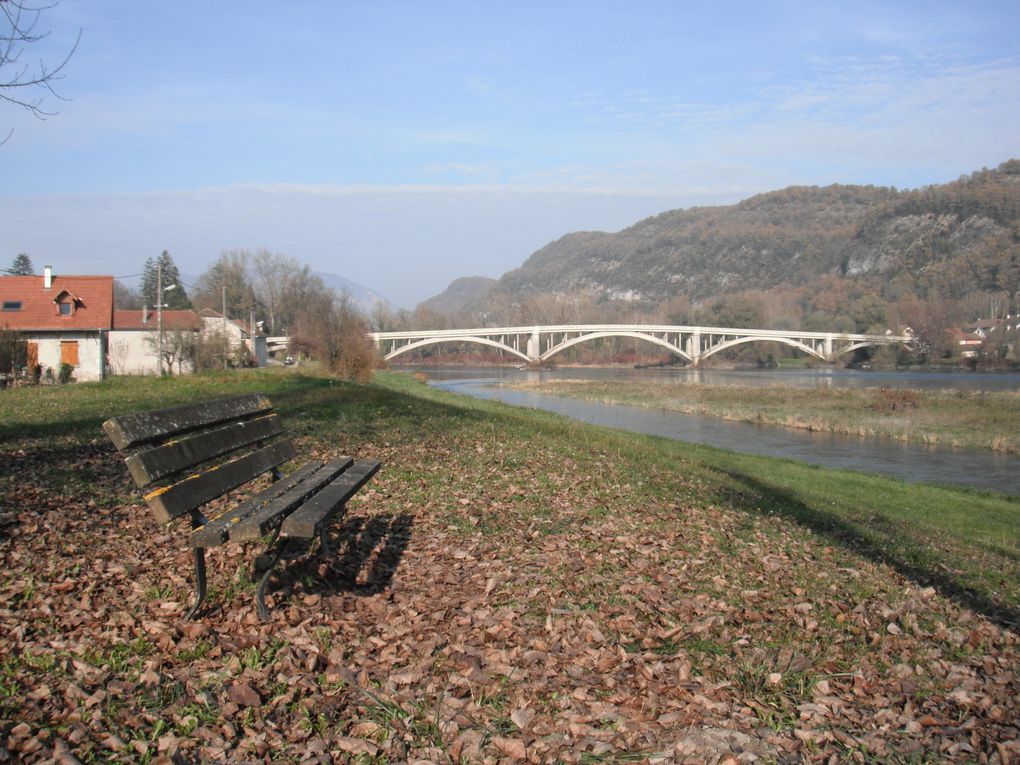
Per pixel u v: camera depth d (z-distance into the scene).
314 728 3.57
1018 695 4.48
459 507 7.85
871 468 24.81
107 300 41.59
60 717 3.45
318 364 51.66
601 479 10.38
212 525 4.32
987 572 8.19
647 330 105.31
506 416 21.11
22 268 98.06
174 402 18.06
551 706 3.90
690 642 4.77
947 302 120.31
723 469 15.62
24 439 10.88
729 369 103.88
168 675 3.90
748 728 3.81
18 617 4.40
